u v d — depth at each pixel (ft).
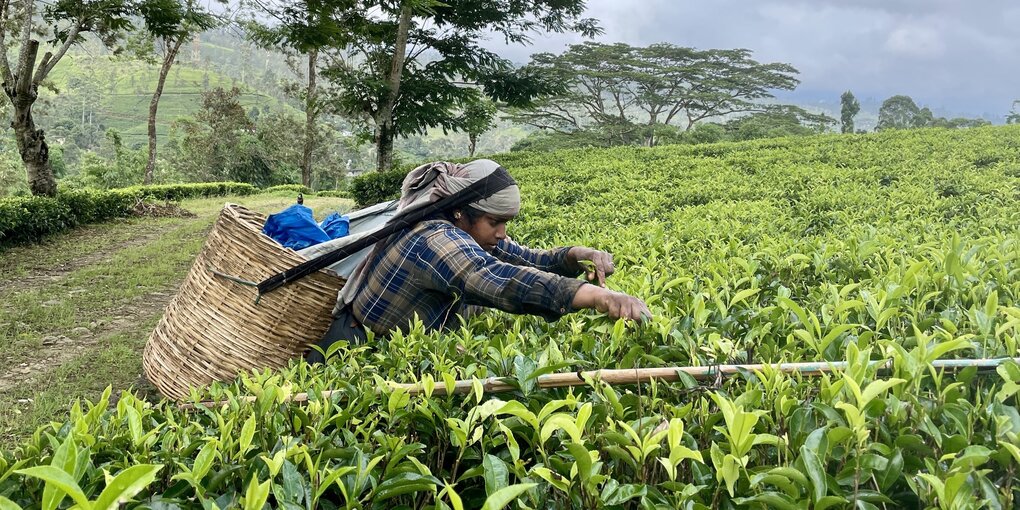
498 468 4.63
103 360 17.94
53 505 4.02
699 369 6.48
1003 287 9.11
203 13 46.80
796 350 7.32
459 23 62.75
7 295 25.99
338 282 10.11
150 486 5.41
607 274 10.94
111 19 44.16
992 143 45.70
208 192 87.51
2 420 14.20
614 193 30.07
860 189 27.50
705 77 160.25
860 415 4.79
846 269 11.07
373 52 64.08
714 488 4.95
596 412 5.85
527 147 156.97
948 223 18.39
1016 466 4.91
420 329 8.77
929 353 5.62
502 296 8.61
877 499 4.58
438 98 64.69
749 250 13.43
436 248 9.35
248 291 9.92
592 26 66.80
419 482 4.93
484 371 6.89
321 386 6.83
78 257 35.42
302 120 149.18
